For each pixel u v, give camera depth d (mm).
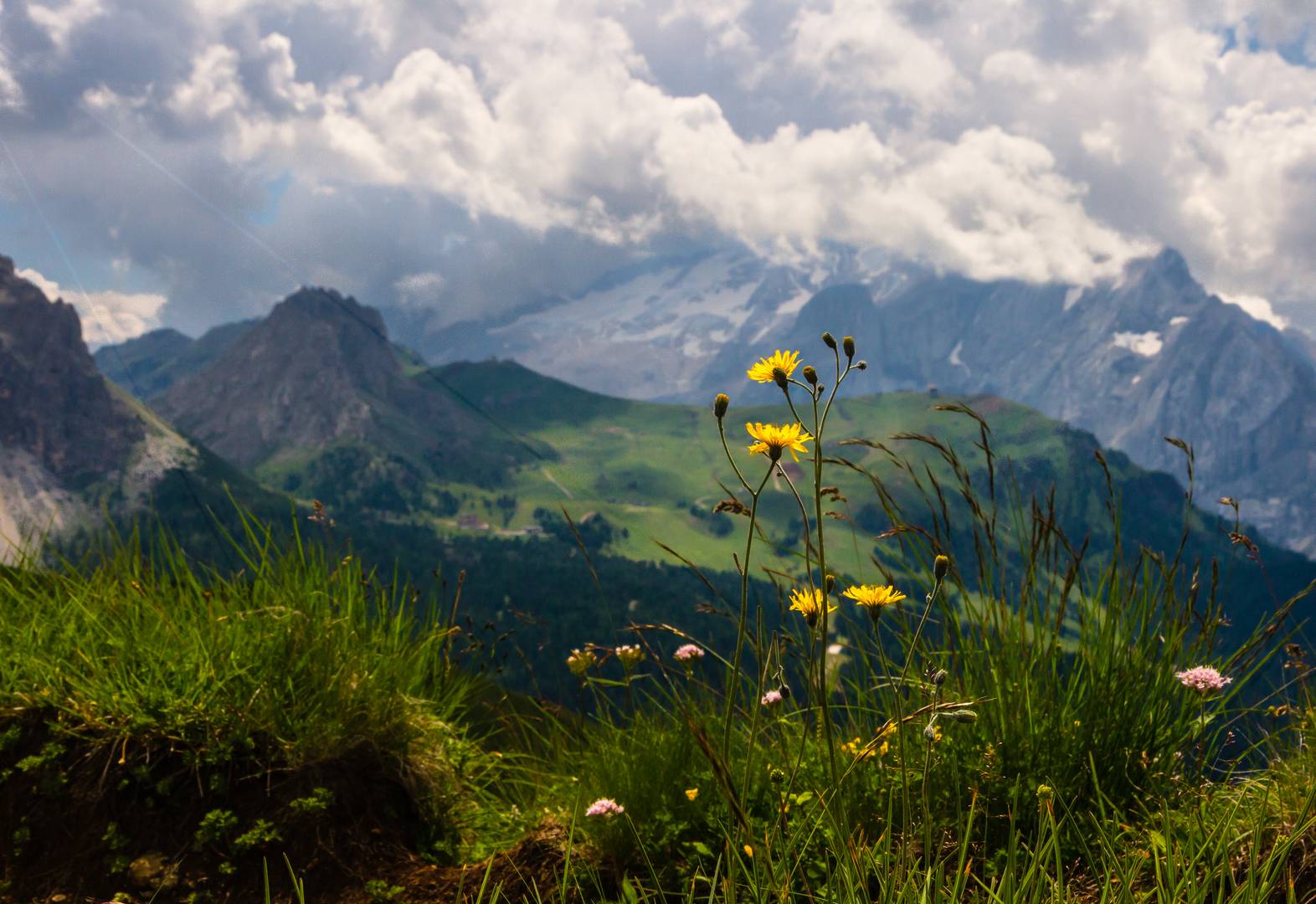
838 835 803
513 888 1080
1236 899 818
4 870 1156
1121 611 1098
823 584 732
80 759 1217
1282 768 1020
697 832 1068
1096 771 1050
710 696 1144
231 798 1215
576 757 1270
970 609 1055
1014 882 809
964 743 1069
